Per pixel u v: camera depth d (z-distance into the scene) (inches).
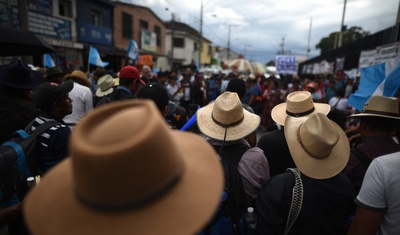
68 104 87.0
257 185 67.9
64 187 33.1
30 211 32.8
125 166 26.4
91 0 591.2
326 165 61.9
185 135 41.9
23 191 69.9
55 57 481.1
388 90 114.7
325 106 117.5
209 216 30.3
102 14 645.9
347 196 60.1
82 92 141.3
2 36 150.5
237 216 65.1
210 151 37.8
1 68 104.7
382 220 51.1
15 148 69.9
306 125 64.8
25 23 234.7
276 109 124.1
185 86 331.9
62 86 87.4
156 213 28.2
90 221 28.6
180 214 29.1
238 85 137.1
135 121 27.9
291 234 60.3
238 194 65.8
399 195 48.1
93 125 28.9
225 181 66.8
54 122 79.3
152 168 27.7
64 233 29.7
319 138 60.4
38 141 74.7
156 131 28.0
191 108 181.0
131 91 126.6
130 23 794.2
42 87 81.2
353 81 295.7
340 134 72.7
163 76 329.1
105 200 27.3
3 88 100.6
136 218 27.8
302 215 58.4
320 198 58.3
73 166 28.2
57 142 75.7
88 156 26.1
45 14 448.8
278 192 60.5
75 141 27.0
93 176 26.6
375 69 141.6
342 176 63.9
